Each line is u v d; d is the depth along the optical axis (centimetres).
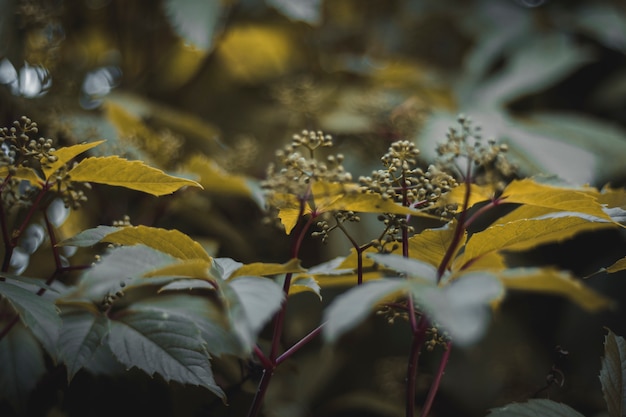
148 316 47
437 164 44
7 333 51
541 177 45
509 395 73
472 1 95
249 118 86
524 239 44
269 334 68
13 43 64
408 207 44
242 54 90
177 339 46
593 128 74
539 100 92
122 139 63
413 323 44
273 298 38
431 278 40
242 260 72
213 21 69
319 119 78
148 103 76
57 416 53
